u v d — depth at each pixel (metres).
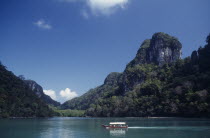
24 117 199.75
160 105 186.00
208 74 170.75
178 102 168.38
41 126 104.69
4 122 130.88
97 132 78.69
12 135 70.50
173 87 191.25
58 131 82.44
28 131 81.69
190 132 74.25
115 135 70.31
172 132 74.81
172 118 161.88
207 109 142.88
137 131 79.44
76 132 79.06
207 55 194.62
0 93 186.62
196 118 151.25
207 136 65.25
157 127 91.19
